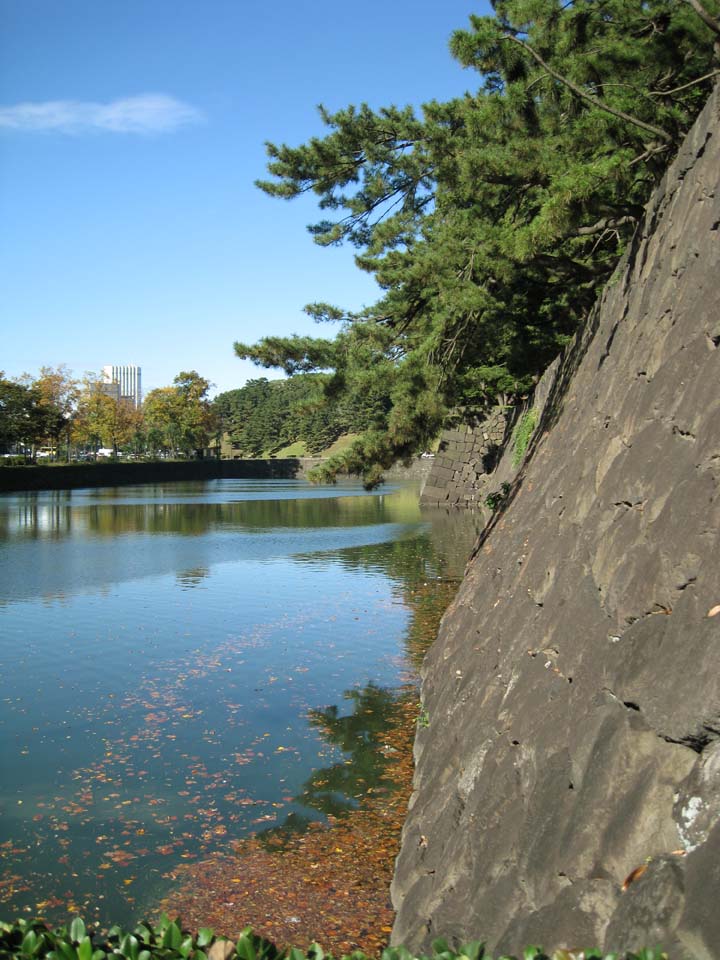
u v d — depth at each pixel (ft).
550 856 11.93
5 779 28.12
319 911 19.65
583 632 15.75
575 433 30.81
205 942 10.54
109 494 219.61
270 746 31.17
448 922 13.83
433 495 157.99
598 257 54.95
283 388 500.33
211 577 72.54
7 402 268.21
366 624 52.21
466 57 36.94
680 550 13.28
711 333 17.47
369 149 53.42
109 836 23.98
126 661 43.32
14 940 10.58
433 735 25.35
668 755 10.98
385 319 63.67
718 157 21.62
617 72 35.35
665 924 9.06
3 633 50.19
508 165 37.81
